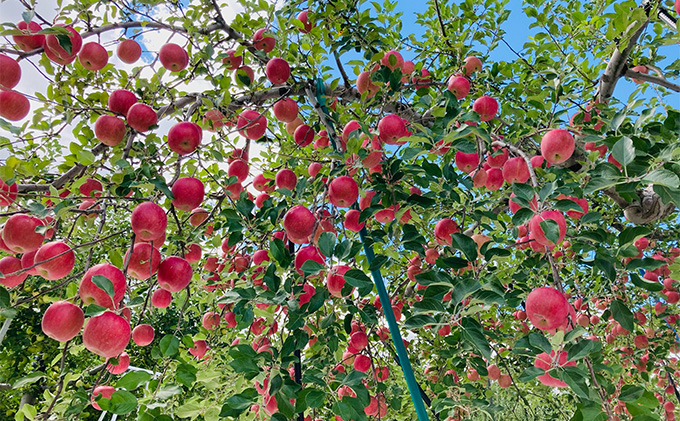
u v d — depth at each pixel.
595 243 1.76
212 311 2.97
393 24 3.69
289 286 1.85
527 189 1.65
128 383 1.47
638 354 3.40
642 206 3.34
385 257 1.99
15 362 7.62
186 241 2.37
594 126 2.55
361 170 2.39
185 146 2.17
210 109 2.62
